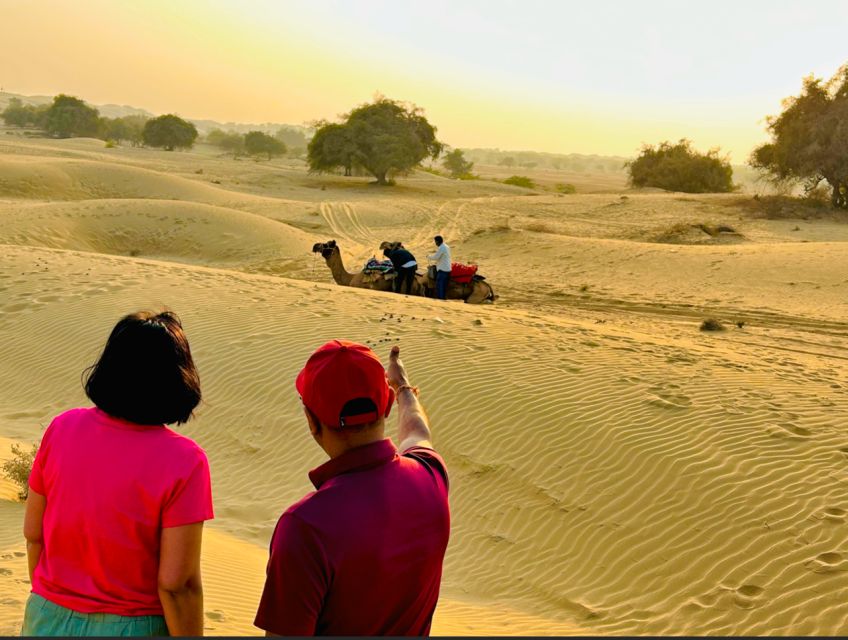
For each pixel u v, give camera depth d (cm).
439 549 247
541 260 3155
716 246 3247
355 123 7550
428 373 1224
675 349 1371
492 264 3139
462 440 1057
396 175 7994
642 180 8112
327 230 4153
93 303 1675
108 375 271
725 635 675
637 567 795
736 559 766
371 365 250
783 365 1324
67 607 271
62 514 269
